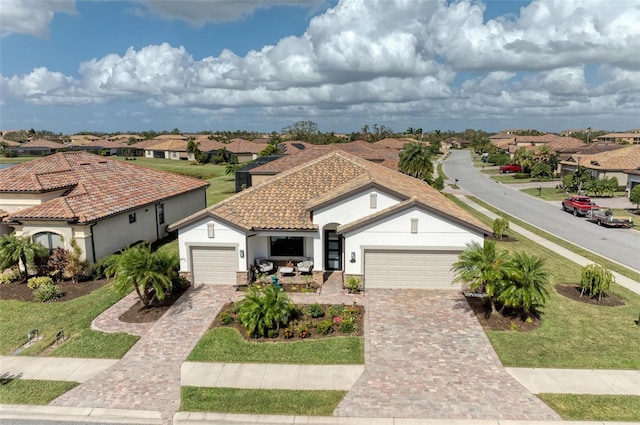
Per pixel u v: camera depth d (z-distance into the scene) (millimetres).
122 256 18406
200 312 18219
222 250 21109
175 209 32844
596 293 19594
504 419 11445
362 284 20422
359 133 145000
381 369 13883
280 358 14594
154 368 14211
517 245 28984
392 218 19938
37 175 25594
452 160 106125
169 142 116812
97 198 25266
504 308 17922
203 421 11633
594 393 12516
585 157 60969
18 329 17109
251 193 23969
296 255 23125
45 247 22672
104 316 18047
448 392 12641
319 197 22547
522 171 74938
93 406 12344
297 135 137750
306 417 11695
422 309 18234
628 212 40219
